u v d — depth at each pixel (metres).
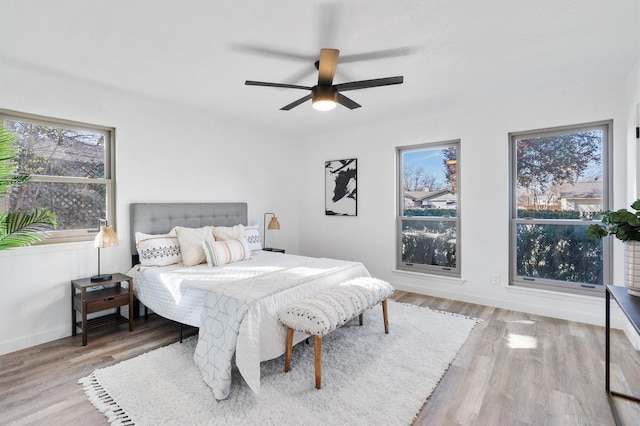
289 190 5.27
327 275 2.88
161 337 2.83
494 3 1.81
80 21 1.98
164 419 1.74
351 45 2.27
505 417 1.77
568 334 2.86
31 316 2.69
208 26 2.04
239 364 1.95
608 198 3.08
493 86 3.09
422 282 4.18
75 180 3.02
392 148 4.39
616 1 1.79
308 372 2.23
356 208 4.76
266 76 2.84
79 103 2.96
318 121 4.37
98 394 1.97
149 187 3.49
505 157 3.55
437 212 4.16
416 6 1.83
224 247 3.35
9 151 2.29
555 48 2.33
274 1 1.78
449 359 2.40
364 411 1.81
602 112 3.02
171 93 3.28
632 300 1.66
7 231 2.31
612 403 1.85
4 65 2.56
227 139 4.31
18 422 1.73
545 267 3.43
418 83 3.01
